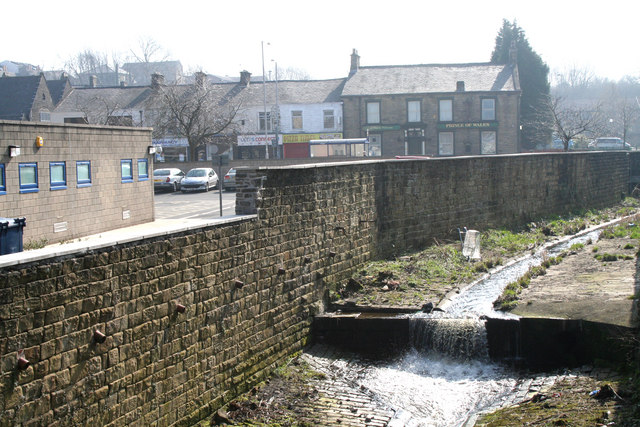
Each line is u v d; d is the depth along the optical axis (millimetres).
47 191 19078
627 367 12055
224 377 12352
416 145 54688
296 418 11547
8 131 17547
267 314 13867
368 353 14797
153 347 10539
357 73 57344
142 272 10242
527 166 28062
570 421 9992
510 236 24734
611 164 36531
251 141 56531
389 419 11484
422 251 21094
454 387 12828
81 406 9172
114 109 51938
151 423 10492
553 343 13516
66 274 8859
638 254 19625
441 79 55812
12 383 8141
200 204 31578
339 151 49031
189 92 49875
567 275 18094
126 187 23078
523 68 62500
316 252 16031
